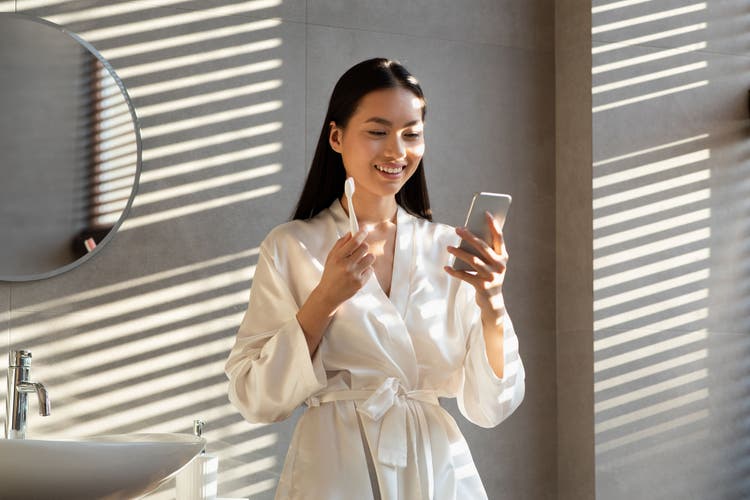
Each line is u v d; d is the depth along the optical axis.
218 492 2.44
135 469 1.32
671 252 2.84
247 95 2.56
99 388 2.35
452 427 1.56
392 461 1.45
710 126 2.93
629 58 2.85
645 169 2.84
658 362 2.80
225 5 2.57
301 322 1.46
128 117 2.42
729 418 2.86
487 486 2.72
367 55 2.70
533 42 2.92
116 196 2.39
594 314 2.74
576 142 2.83
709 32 2.96
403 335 1.53
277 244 1.58
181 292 2.45
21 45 2.35
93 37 2.44
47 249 2.33
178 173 2.48
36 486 1.29
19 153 2.32
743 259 2.93
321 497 1.44
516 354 1.57
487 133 2.82
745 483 2.85
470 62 2.83
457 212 2.76
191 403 2.43
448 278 1.62
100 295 2.38
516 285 2.82
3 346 2.29
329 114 1.62
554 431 2.83
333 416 1.49
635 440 2.75
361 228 1.61
